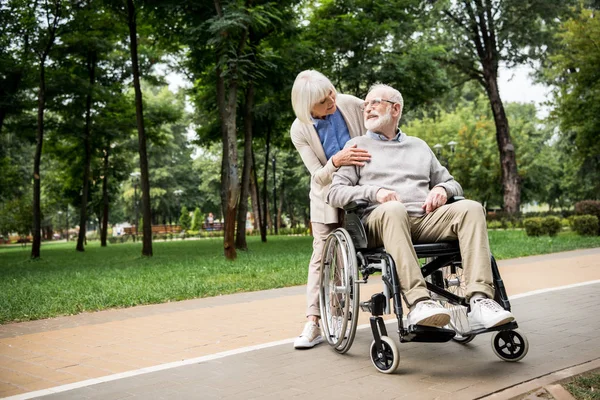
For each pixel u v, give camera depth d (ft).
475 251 10.93
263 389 10.29
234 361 12.42
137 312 20.52
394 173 12.29
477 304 10.55
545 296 20.40
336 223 13.60
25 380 11.46
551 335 14.05
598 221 58.95
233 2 41.68
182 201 191.11
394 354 10.84
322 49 62.85
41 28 56.03
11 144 96.99
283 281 27.50
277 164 151.02
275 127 76.84
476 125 125.08
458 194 12.15
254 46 45.24
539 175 124.16
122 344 14.80
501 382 10.18
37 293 25.98
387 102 12.46
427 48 67.26
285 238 85.05
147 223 52.70
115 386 10.76
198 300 23.16
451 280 13.15
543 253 41.37
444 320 10.27
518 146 123.54
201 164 171.22
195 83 68.95
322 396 9.78
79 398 10.05
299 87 13.01
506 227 90.53
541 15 87.61
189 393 10.17
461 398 9.34
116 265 43.19
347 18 62.44
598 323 15.34
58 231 231.30
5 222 114.62
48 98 63.93
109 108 72.69
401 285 10.93
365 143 12.64
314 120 13.58
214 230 148.56
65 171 92.27
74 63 67.36
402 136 12.85
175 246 75.00
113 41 65.72
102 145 77.56
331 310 13.38
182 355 13.28
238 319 18.03
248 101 56.59
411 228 11.87
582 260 34.99
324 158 13.74
